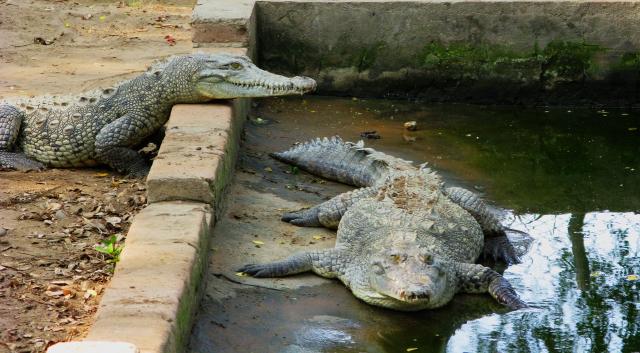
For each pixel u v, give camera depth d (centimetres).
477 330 841
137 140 1154
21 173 1124
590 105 1548
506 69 1538
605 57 1517
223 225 1000
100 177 1133
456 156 1311
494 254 1013
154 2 2042
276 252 962
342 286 917
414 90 1567
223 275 893
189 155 988
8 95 1353
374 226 945
